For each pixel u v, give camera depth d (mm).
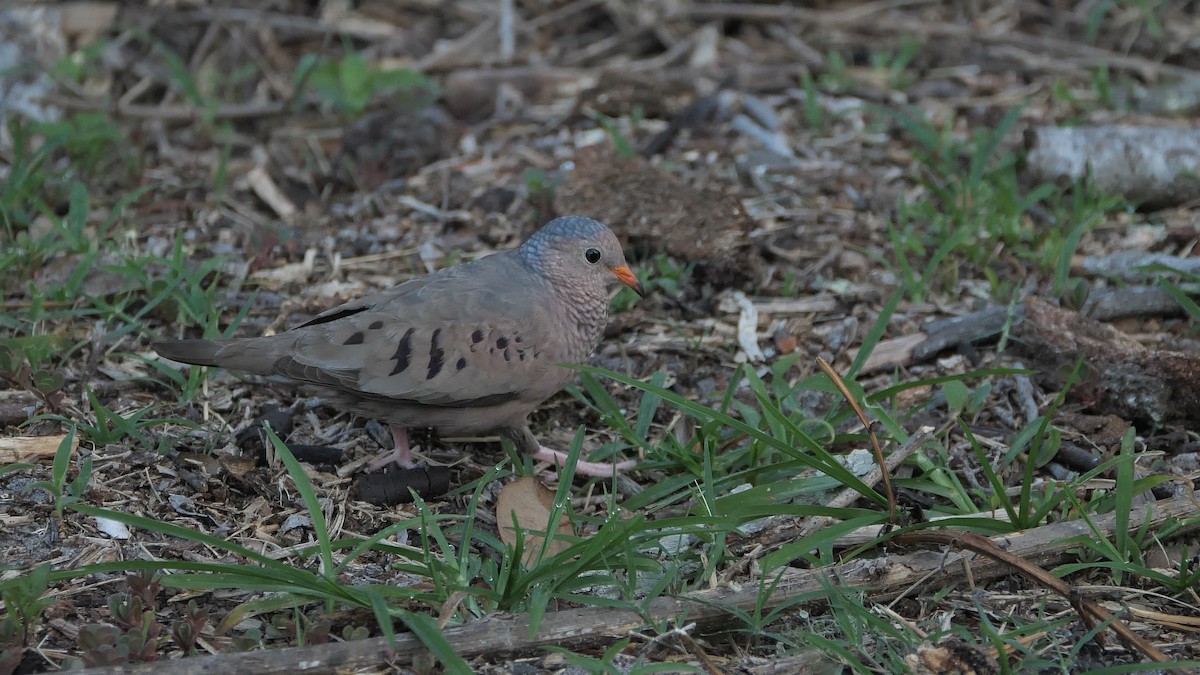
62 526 8516
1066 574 8078
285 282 12328
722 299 12195
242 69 16266
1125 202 13438
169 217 13523
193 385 10211
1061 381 10539
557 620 7410
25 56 16438
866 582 7934
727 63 17078
